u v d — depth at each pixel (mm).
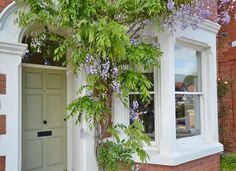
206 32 5223
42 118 4824
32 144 4680
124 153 3889
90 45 3350
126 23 3637
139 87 3598
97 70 3502
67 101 5008
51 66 4895
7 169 3631
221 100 6633
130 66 3592
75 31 3453
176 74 4871
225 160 5723
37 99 4777
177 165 4340
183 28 4160
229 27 6801
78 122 3961
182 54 5012
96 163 4055
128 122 4535
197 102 5285
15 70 3730
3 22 3635
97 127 3898
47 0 3479
